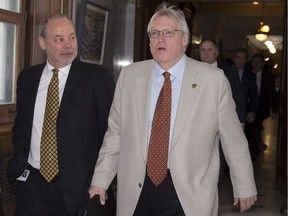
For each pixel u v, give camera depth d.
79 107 2.56
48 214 2.61
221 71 2.36
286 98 6.27
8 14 3.60
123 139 2.40
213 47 4.27
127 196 2.35
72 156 2.54
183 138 2.26
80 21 4.04
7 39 3.65
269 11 12.47
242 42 17.69
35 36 3.93
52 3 4.12
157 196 2.30
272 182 6.40
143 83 2.38
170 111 2.30
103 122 2.60
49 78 2.64
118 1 6.03
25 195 2.62
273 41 17.64
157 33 2.28
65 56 2.57
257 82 7.39
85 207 2.49
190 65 2.36
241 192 2.34
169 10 2.30
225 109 2.32
